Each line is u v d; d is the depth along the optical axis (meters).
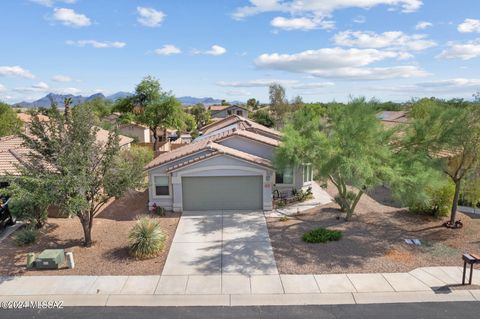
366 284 11.24
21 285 11.33
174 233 15.91
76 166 12.80
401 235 15.39
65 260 13.01
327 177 15.77
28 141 13.49
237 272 12.14
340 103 17.36
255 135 24.28
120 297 10.60
